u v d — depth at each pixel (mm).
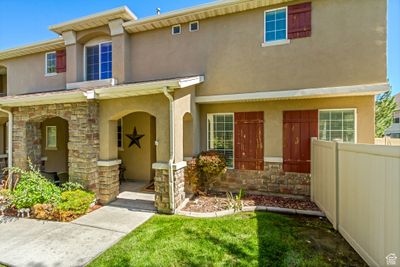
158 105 7934
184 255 4938
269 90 9109
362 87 7965
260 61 9250
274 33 9164
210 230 6188
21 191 7738
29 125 9695
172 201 7527
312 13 8594
